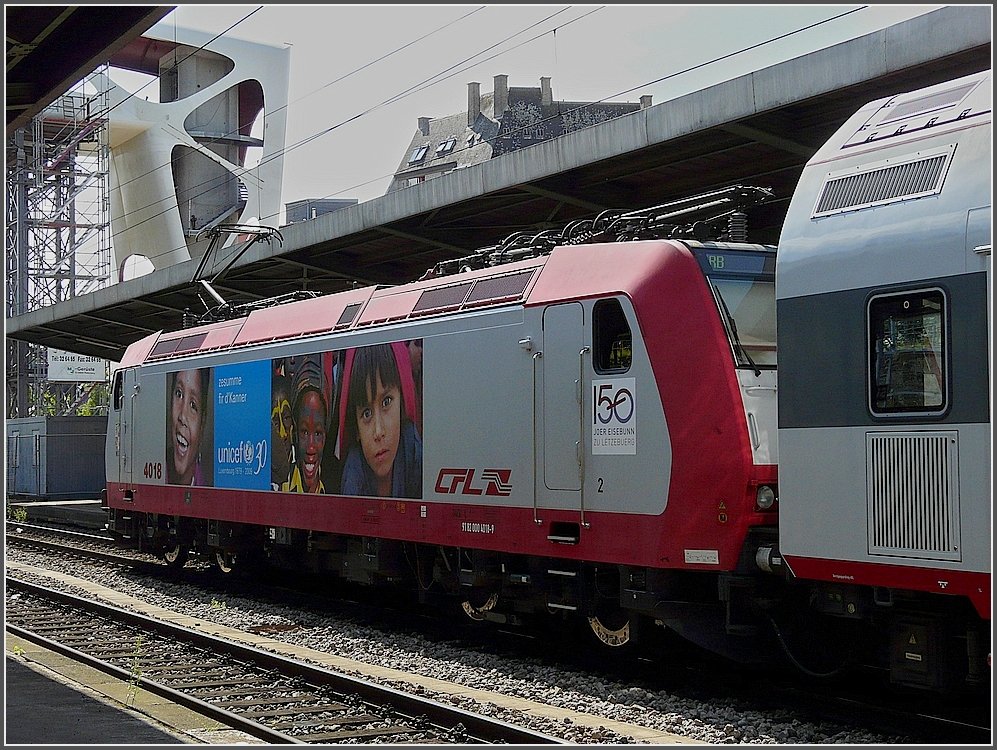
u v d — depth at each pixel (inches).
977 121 320.2
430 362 510.6
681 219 484.4
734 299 404.2
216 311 789.9
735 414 381.7
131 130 2092.8
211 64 2210.9
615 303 420.2
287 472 620.4
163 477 759.1
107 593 708.7
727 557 378.0
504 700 392.5
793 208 361.4
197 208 2233.0
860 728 341.4
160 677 437.1
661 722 357.4
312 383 600.7
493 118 2406.5
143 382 794.8
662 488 395.2
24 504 1475.1
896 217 329.1
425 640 512.7
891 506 323.3
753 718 354.6
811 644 387.9
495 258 520.4
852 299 336.5
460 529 488.4
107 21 417.4
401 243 861.8
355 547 589.0
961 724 335.0
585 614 446.3
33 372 1916.8
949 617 326.6
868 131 354.3
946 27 443.5
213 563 823.7
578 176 662.5
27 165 1807.3
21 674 437.7
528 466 453.4
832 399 340.2
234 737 343.3
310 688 410.3
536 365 452.1
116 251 2225.6
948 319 311.1
